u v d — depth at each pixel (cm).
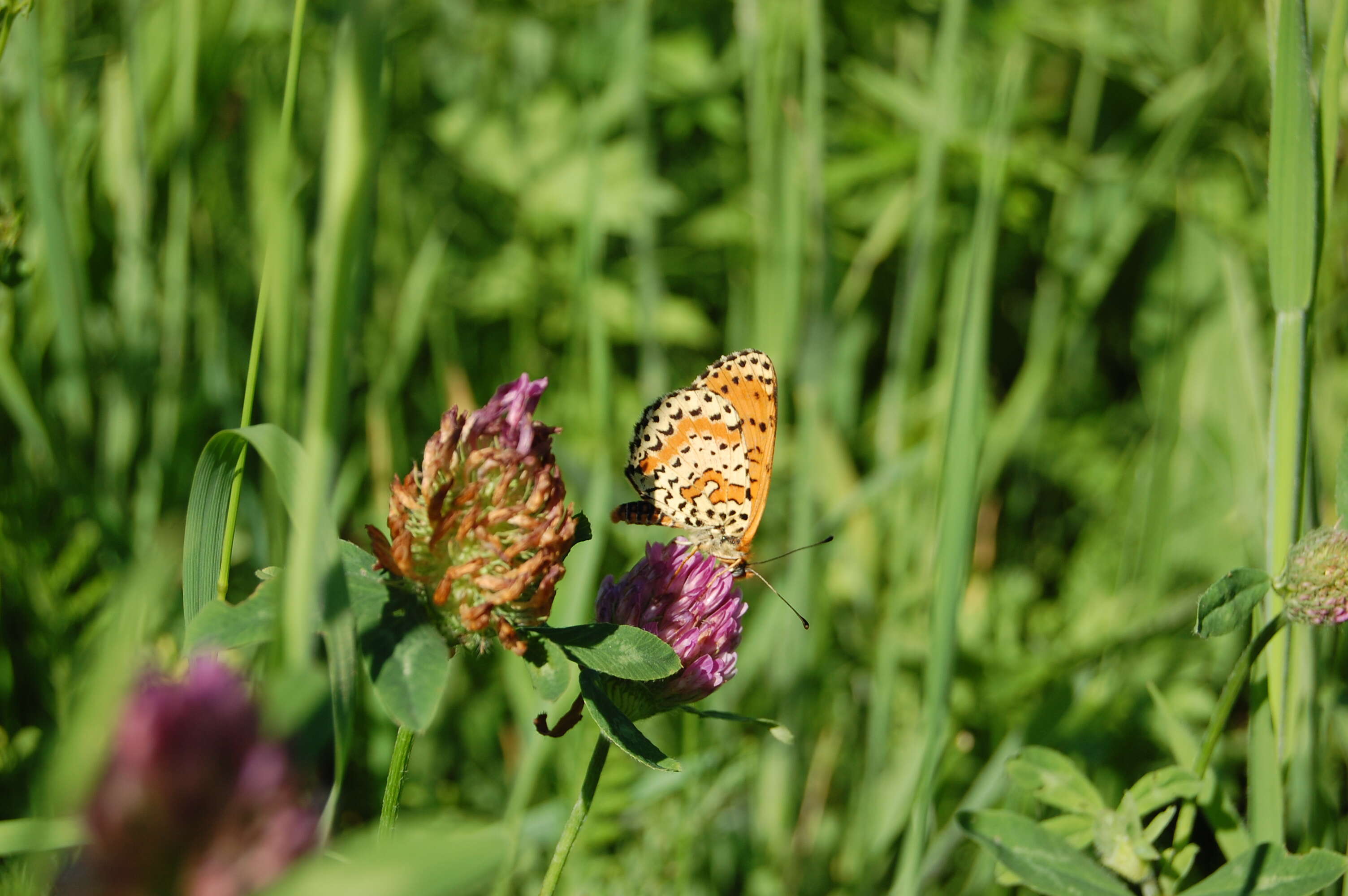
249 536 52
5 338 50
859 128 70
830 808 54
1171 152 66
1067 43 74
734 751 52
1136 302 73
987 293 49
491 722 54
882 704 53
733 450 49
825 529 55
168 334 53
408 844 29
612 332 65
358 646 41
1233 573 45
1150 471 57
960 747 53
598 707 43
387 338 61
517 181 68
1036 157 69
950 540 48
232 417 53
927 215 57
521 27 74
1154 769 54
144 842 27
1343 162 61
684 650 44
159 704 27
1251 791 46
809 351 56
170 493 52
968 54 75
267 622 41
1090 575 61
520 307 65
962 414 48
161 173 54
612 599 45
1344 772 51
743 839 53
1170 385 57
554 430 43
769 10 57
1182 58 76
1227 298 56
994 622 57
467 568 42
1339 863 45
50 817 29
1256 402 53
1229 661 55
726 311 71
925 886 52
